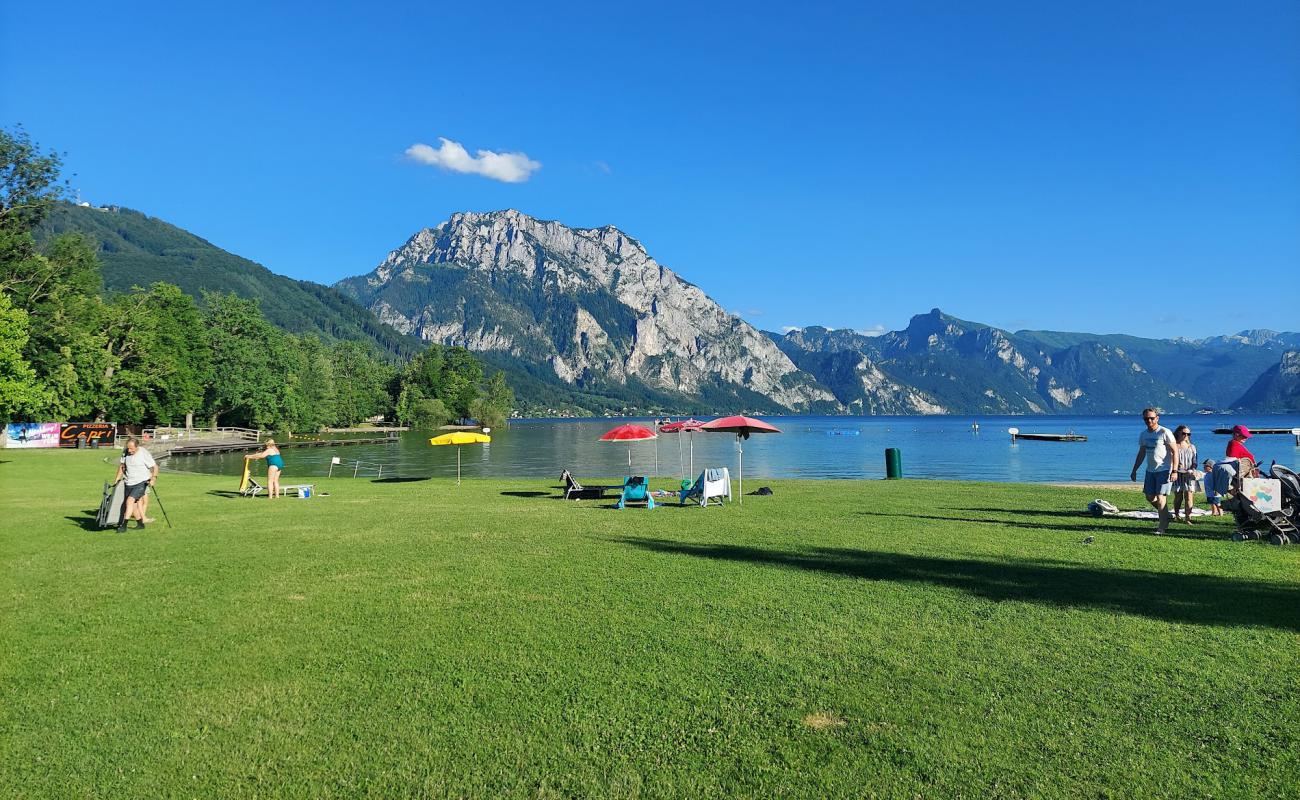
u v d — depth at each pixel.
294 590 9.62
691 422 33.84
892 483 29.84
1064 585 9.80
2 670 6.61
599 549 12.98
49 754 5.08
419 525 16.62
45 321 54.25
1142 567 11.08
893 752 5.07
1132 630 7.65
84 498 22.38
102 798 4.57
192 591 9.57
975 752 5.04
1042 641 7.31
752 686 6.22
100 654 7.04
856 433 147.00
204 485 29.86
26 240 52.09
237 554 12.43
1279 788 4.55
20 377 43.09
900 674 6.46
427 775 4.82
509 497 24.95
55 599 9.13
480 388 171.00
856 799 4.50
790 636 7.53
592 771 4.85
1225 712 5.60
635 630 7.78
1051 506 20.48
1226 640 7.27
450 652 7.08
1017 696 5.96
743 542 13.80
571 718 5.62
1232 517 17.12
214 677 6.46
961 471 49.94
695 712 5.72
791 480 31.81
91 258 59.88
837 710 5.75
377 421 163.62
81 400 62.75
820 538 14.30
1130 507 19.97
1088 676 6.35
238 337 89.94
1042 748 5.10
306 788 4.68
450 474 47.47
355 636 7.58
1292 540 13.44
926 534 14.79
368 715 5.69
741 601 8.99
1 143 48.06
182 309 80.31
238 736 5.36
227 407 92.25
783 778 4.75
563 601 9.03
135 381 68.50
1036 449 83.50
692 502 22.45
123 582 10.12
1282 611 8.38
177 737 5.34
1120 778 4.70
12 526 15.95
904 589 9.59
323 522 17.19
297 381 100.50
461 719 5.61
